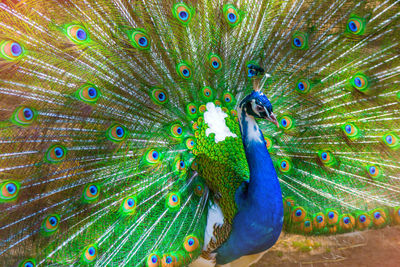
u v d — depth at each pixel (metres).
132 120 2.17
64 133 2.10
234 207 2.13
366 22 2.25
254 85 2.09
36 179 2.07
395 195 2.24
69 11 2.15
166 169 2.19
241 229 2.12
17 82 2.10
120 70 2.18
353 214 2.24
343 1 2.26
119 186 2.13
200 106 2.25
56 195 2.08
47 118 2.10
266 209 2.10
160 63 2.22
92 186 2.11
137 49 2.20
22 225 2.05
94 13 2.18
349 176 2.26
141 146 2.17
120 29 2.19
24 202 2.06
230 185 2.16
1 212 2.04
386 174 2.26
